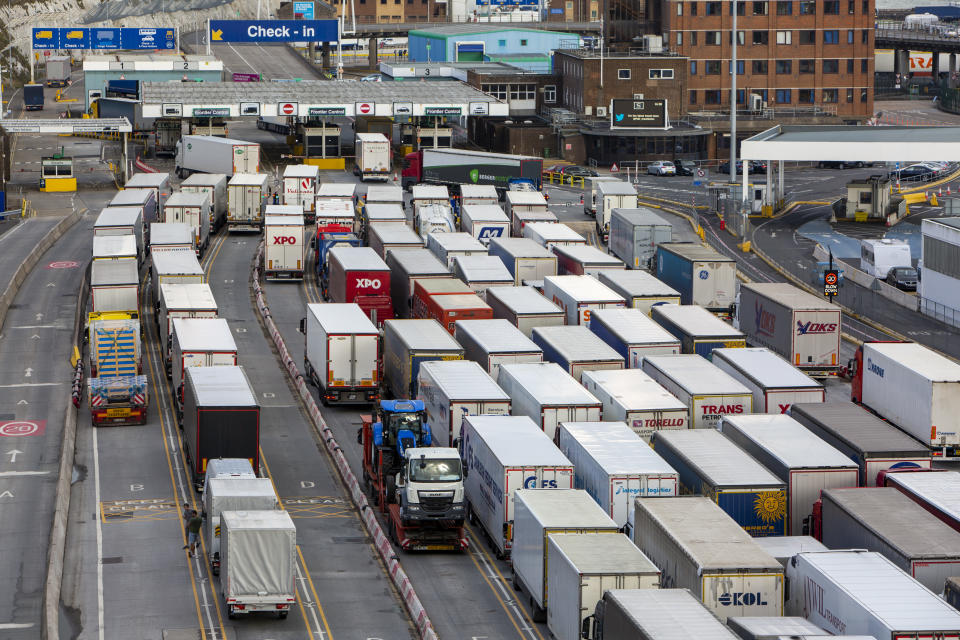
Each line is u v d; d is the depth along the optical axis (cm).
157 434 14125
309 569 10594
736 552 8600
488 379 12712
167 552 10888
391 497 11194
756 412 12950
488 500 10894
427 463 10700
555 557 8956
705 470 10331
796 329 15488
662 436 11275
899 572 8312
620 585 8381
